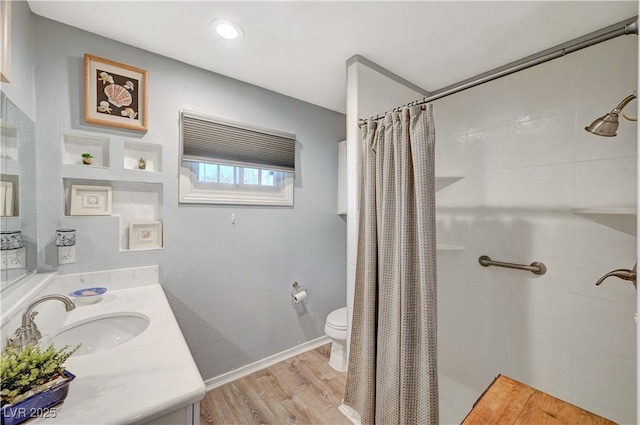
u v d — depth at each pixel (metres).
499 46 1.56
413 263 1.22
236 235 2.02
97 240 1.49
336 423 1.57
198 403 0.72
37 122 1.33
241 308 2.04
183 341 0.95
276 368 2.13
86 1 1.25
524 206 1.63
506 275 1.71
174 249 1.75
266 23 1.40
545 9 1.27
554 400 0.83
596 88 1.38
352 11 1.30
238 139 1.99
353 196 1.66
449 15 1.32
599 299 1.37
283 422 1.58
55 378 0.65
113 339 1.19
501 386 0.90
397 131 1.28
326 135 2.54
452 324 1.96
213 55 1.69
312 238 2.45
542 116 1.56
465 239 1.90
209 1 1.25
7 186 1.05
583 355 1.42
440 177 1.89
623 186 1.30
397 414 1.23
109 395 0.67
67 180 1.45
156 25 1.42
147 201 1.70
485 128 1.81
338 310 2.34
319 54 1.66
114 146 1.54
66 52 1.41
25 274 1.20
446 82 1.98
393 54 1.65
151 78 1.66
